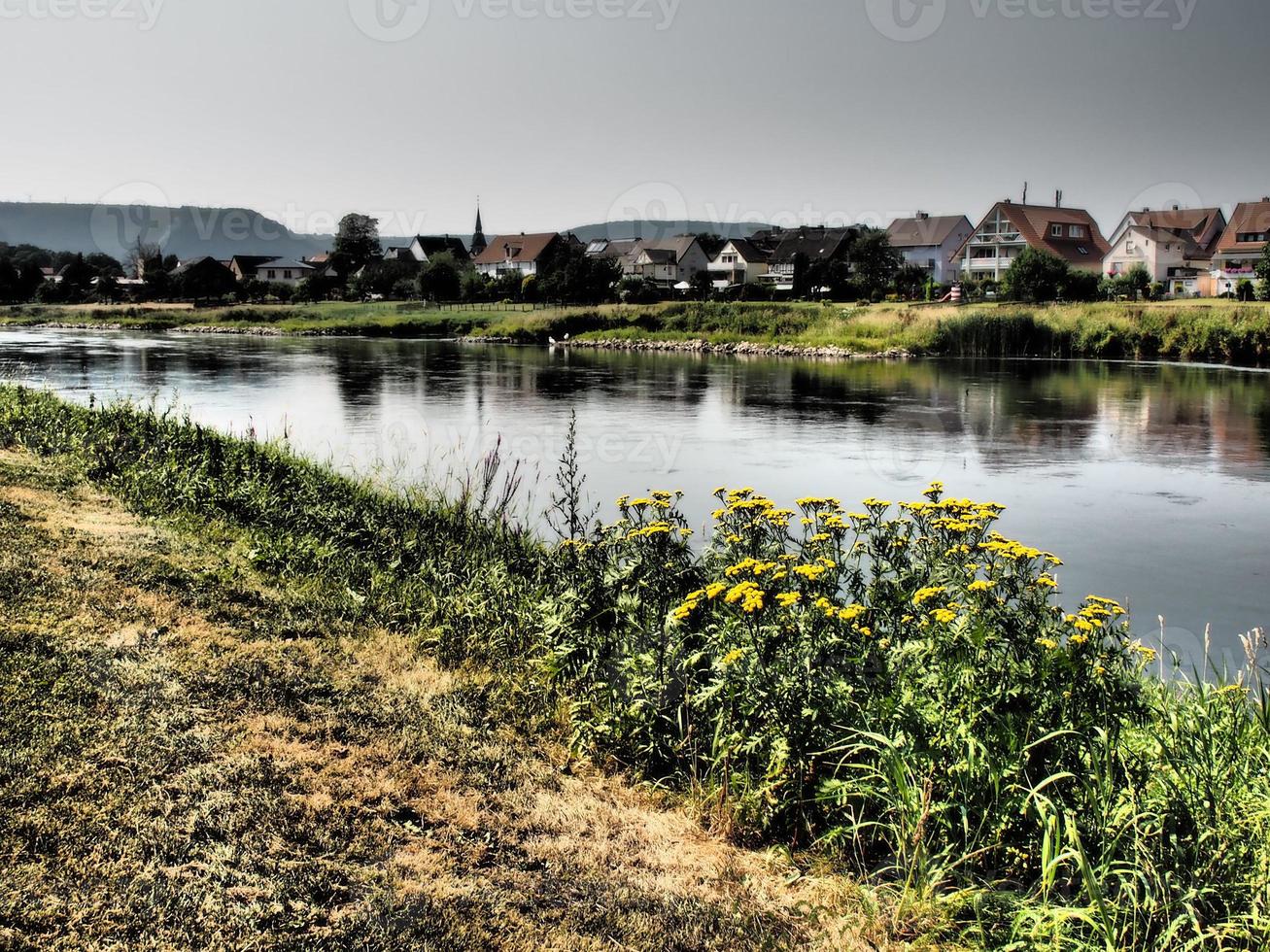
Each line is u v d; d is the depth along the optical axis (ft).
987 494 44.91
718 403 82.38
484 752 14.93
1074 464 53.11
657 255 321.73
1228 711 15.49
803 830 13.58
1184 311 131.44
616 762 15.49
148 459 31.27
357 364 122.42
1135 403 80.79
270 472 33.37
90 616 17.01
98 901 9.92
